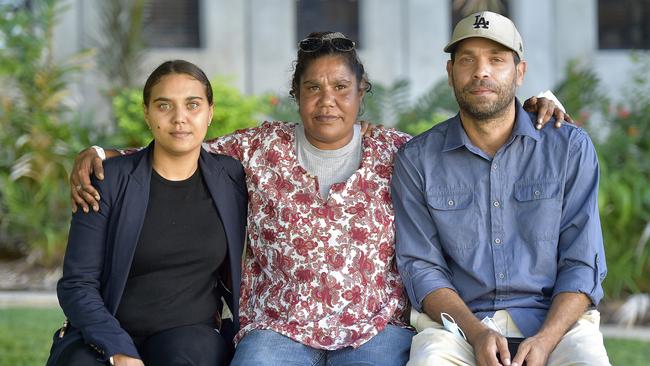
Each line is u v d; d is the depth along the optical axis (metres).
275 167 3.58
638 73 9.09
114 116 8.23
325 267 3.47
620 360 5.77
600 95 8.80
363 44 9.59
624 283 7.05
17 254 7.98
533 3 9.63
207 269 3.42
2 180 7.73
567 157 3.49
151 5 9.45
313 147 3.61
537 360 3.21
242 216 3.55
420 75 9.61
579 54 9.66
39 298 7.01
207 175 3.44
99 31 9.16
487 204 3.52
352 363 3.36
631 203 6.94
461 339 3.35
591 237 3.44
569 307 3.35
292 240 3.49
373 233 3.53
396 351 3.42
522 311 3.46
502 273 3.47
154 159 3.43
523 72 3.61
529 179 3.50
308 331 3.42
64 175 7.82
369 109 8.04
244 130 3.69
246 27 9.48
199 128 3.36
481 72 3.44
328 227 3.50
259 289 3.58
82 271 3.30
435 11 9.59
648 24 9.78
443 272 3.55
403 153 3.61
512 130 3.54
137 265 3.34
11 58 7.96
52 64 8.09
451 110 8.20
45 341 5.97
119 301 3.30
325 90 3.49
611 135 7.42
